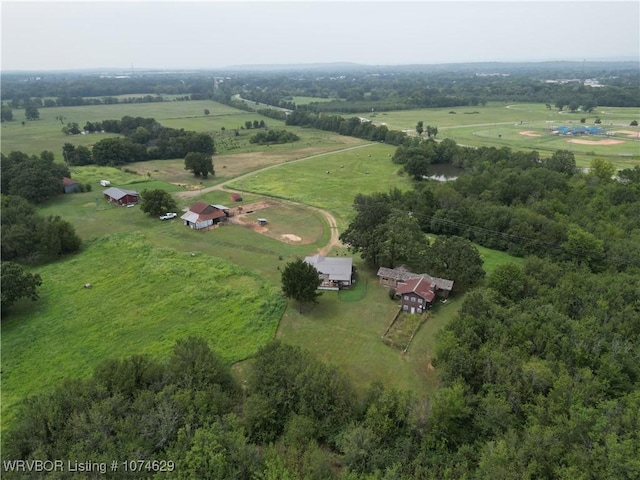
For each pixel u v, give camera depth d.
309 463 37.72
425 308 65.56
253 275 76.62
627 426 35.75
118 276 75.94
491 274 70.12
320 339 59.56
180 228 99.38
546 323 51.34
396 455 39.25
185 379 44.69
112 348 56.91
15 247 81.56
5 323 62.28
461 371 45.97
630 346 47.41
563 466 33.50
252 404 43.34
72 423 38.81
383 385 48.31
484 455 35.97
